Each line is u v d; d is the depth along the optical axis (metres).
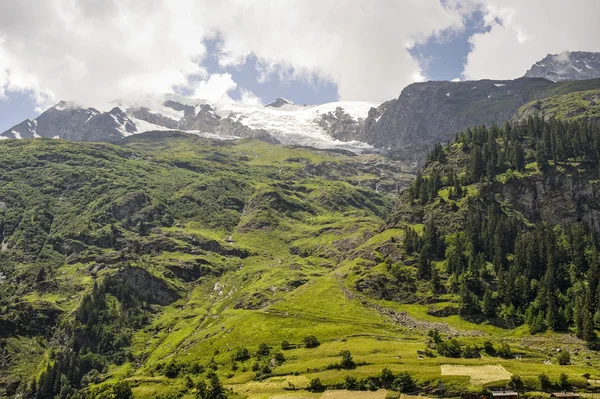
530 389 164.75
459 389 168.50
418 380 176.88
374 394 175.62
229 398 187.75
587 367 183.38
